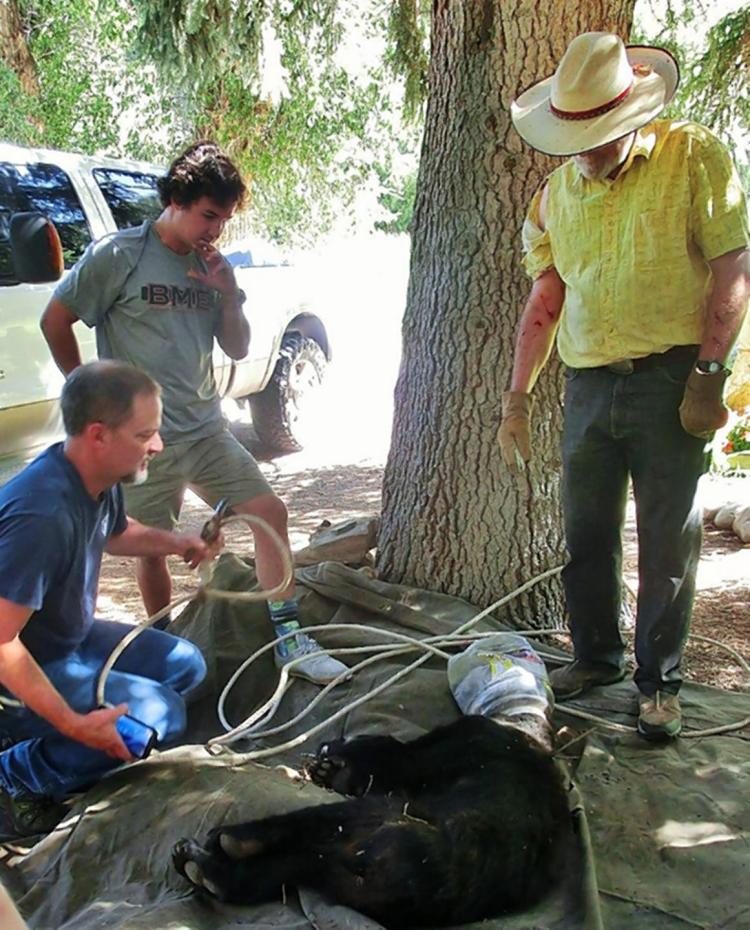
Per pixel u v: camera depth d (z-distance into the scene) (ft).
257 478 12.83
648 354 10.28
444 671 11.73
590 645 11.80
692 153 9.81
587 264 10.37
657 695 10.76
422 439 13.78
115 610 16.84
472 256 13.10
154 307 12.27
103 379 9.25
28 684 8.92
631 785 9.85
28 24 45.37
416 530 13.97
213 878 8.25
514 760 9.09
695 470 10.49
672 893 8.38
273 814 8.95
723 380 9.81
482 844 8.15
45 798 10.01
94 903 8.41
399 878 7.93
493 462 13.37
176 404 12.46
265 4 28.09
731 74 24.08
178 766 10.10
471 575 13.66
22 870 9.16
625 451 10.87
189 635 12.94
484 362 13.19
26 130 42.22
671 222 9.85
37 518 8.99
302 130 40.55
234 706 12.23
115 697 10.17
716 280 9.77
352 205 49.34
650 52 10.84
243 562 14.11
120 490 10.37
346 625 12.47
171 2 27.63
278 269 26.43
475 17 12.60
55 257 12.41
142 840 9.10
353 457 27.32
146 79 43.42
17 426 18.08
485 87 12.70
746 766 10.13
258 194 43.11
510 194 12.84
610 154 9.84
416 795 9.32
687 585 10.75
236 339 13.20
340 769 9.80
